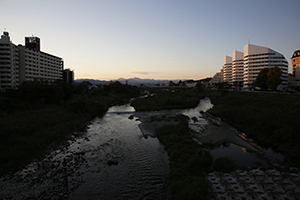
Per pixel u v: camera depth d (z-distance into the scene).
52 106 42.69
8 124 25.38
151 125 34.38
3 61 73.25
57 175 16.42
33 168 17.69
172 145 22.50
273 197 11.88
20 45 83.00
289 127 24.50
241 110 37.69
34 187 14.69
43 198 13.42
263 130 26.52
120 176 16.20
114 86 112.25
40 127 27.53
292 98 48.06
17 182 15.35
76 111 40.44
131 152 21.44
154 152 21.39
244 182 13.43
